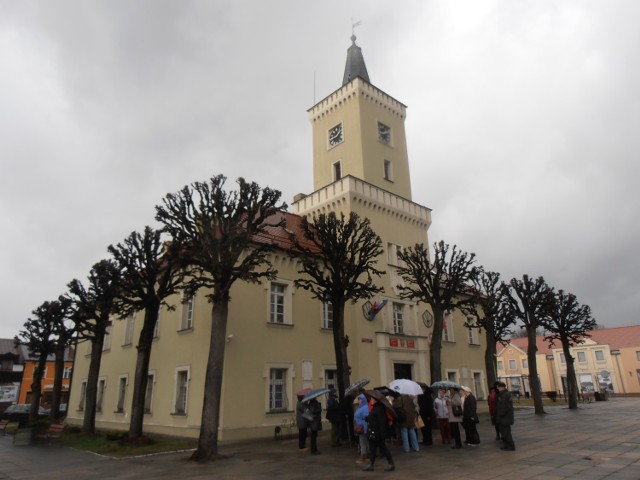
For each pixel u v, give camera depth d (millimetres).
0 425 34344
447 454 14008
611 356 68000
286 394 22422
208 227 16812
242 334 21359
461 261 23812
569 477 10109
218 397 15594
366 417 13062
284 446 17594
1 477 13203
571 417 26344
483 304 29375
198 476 12141
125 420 27000
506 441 14516
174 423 21938
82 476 12891
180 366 22719
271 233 26078
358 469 12164
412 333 29969
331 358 24984
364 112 34938
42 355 32250
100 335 25266
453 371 32781
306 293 24969
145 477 12305
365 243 20016
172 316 24578
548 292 32750
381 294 28828
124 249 20188
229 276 16844
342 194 30172
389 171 35406
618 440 15875
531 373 31156
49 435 24094
